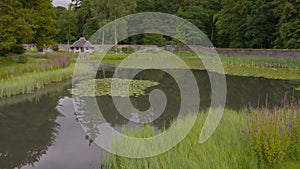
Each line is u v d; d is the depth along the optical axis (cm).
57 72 1433
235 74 1834
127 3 3297
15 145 573
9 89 1042
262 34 2761
